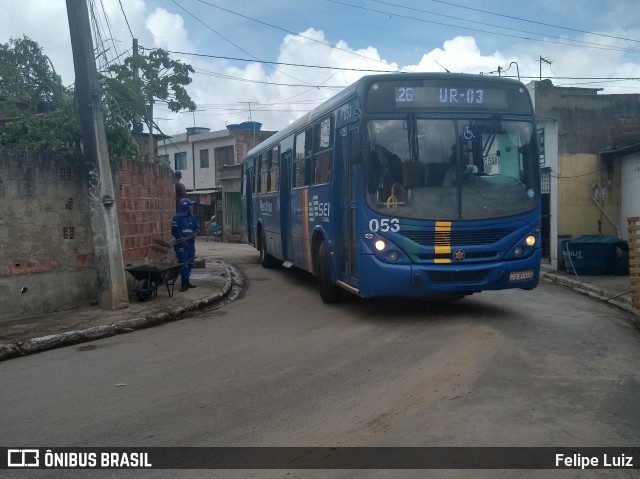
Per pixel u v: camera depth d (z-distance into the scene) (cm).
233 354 749
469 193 862
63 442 480
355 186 887
